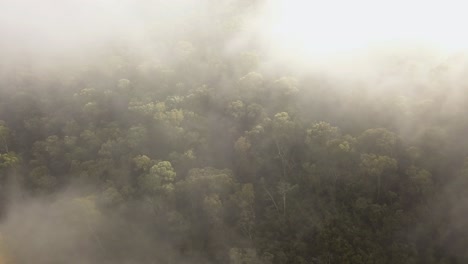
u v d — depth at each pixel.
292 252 74.88
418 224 70.88
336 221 76.19
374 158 73.81
